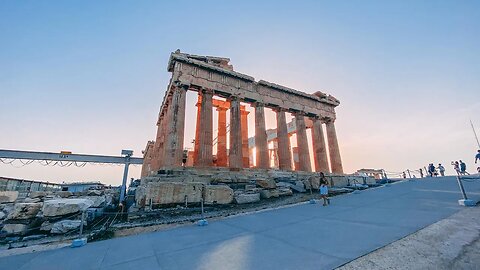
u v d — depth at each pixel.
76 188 46.84
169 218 12.66
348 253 4.74
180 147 23.66
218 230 8.63
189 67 27.38
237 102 29.61
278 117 33.84
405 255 4.31
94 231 10.86
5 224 12.66
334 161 38.31
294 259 4.71
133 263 5.45
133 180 41.09
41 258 6.38
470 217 6.52
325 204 12.66
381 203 11.12
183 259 5.44
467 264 3.69
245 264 4.71
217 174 23.61
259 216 11.17
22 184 37.78
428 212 7.85
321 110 39.81
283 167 30.88
